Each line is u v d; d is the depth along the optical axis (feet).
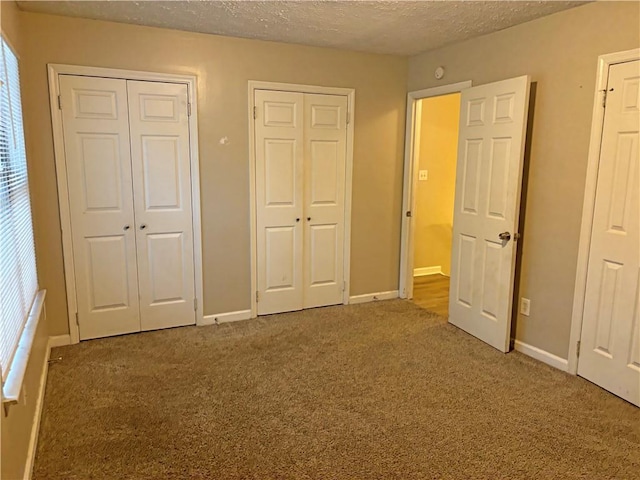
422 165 17.80
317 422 7.99
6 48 7.48
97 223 11.10
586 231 9.27
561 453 7.19
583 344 9.54
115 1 9.09
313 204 13.55
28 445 6.75
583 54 9.11
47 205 10.53
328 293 14.24
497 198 10.82
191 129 11.63
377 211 14.52
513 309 11.10
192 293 12.37
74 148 10.63
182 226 11.97
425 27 10.70
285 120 12.69
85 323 11.32
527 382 9.46
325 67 12.95
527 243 10.64
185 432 7.65
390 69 13.87
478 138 11.35
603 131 8.85
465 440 7.51
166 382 9.35
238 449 7.22
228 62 11.75
